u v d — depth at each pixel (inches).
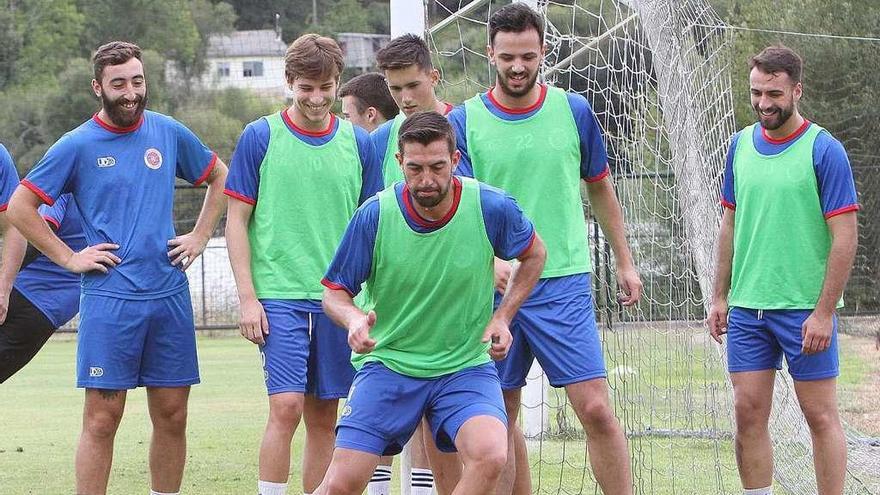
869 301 1354.6
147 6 3489.2
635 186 560.7
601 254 636.1
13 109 2886.3
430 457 393.7
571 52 639.1
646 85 559.5
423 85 401.4
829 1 1539.1
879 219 1362.0
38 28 3267.7
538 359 386.0
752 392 415.8
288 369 398.6
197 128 3152.1
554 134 385.7
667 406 616.4
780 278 409.7
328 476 331.6
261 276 407.5
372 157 420.8
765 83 405.1
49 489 554.3
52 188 400.5
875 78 1501.0
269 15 4259.4
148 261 404.8
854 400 829.8
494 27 374.6
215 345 1542.8
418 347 335.0
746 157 420.8
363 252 329.4
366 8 4052.7
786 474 503.8
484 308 334.3
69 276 490.3
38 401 976.3
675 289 580.4
